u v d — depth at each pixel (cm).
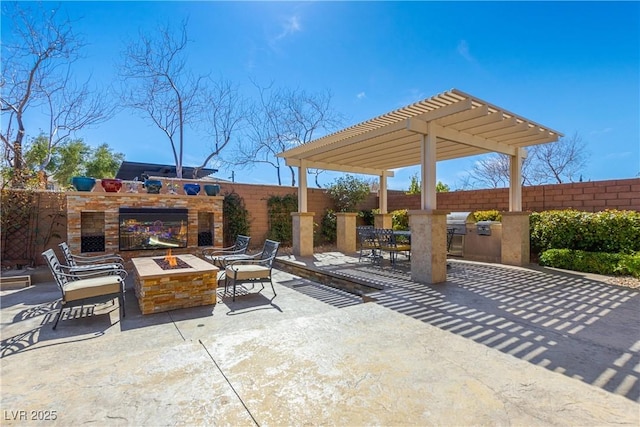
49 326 402
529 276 614
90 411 203
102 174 1847
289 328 342
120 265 567
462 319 372
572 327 347
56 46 1063
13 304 499
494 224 805
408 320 368
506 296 473
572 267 665
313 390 224
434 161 564
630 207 677
